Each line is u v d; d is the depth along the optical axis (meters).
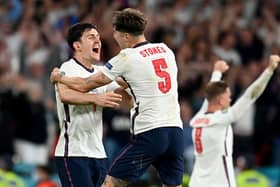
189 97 43.47
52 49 42.66
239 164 38.84
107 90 22.31
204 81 44.06
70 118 21.88
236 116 25.31
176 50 46.22
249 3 51.62
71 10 48.25
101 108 22.19
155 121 21.02
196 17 50.22
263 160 42.97
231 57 46.81
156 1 51.16
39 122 39.84
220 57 46.34
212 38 47.91
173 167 21.62
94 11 47.50
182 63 45.09
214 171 25.58
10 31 46.47
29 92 39.97
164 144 21.09
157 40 46.72
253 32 48.72
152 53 21.23
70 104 21.47
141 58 21.06
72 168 21.83
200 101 41.66
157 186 32.88
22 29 46.47
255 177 34.81
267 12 51.44
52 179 36.16
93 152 22.03
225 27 48.91
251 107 42.62
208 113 26.02
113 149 39.28
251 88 25.11
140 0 49.34
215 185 25.50
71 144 21.91
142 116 21.12
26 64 43.94
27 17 47.47
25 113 39.66
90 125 21.95
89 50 22.09
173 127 21.23
